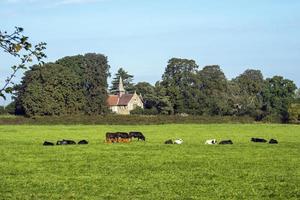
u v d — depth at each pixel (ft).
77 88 508.94
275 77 590.55
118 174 111.65
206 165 129.70
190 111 531.50
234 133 298.97
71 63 524.93
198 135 278.87
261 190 90.12
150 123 430.20
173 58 586.04
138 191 88.74
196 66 582.76
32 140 233.96
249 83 598.75
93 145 201.26
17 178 105.29
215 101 534.37
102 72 526.57
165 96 537.65
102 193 86.48
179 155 157.28
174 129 342.23
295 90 591.37
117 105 647.15
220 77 575.38
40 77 474.08
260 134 289.33
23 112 486.38
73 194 85.15
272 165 129.70
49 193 86.38
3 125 404.77
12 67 26.23
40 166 127.24
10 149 180.55
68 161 138.92
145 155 156.76
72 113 489.26
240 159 145.18
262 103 572.51
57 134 282.77
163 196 83.51
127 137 226.79
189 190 89.71
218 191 88.43
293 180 102.68
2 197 82.02
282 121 472.44
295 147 192.44
